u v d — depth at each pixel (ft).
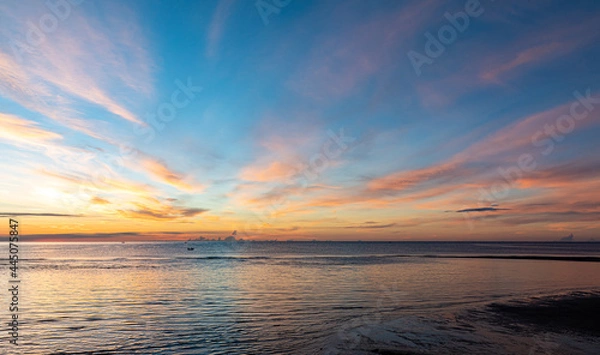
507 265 201.46
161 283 120.78
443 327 57.31
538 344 48.60
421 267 190.29
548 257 282.36
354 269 178.60
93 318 67.77
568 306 76.48
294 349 49.03
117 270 171.63
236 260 261.44
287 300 87.20
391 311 73.87
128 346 50.83
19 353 47.91
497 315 67.36
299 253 404.77
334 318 67.56
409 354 44.19
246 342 52.60
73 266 196.13
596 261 233.14
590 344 49.16
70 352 48.39
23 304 82.12
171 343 52.26
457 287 110.32
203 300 87.61
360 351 45.44
